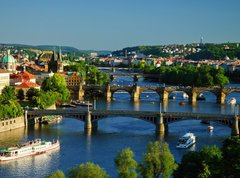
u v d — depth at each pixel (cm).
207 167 17850
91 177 19088
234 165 16488
